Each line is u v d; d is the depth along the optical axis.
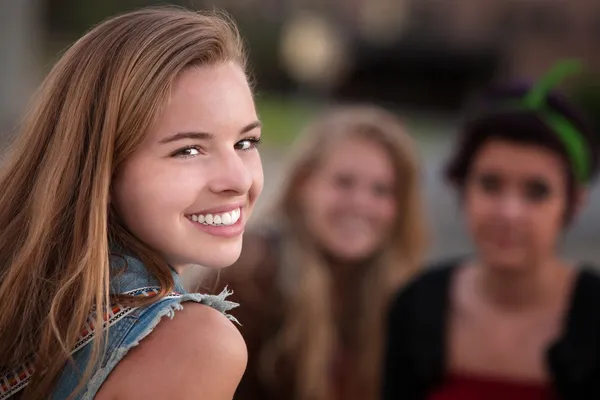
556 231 3.09
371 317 4.23
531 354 3.09
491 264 3.07
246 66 1.88
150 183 1.67
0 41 14.98
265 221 4.24
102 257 1.65
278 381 3.83
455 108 41.47
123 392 1.60
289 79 35.75
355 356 4.21
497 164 3.04
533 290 3.10
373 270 4.27
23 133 1.83
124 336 1.63
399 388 3.38
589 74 31.67
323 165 4.14
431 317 3.28
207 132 1.68
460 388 3.20
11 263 1.80
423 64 39.81
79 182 1.71
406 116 37.66
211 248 1.73
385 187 4.17
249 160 1.81
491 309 3.19
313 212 4.09
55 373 1.66
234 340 1.65
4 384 1.75
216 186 1.69
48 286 1.72
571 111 3.02
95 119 1.68
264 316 3.81
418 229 4.32
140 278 1.71
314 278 3.97
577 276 3.11
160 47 1.68
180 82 1.68
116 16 1.84
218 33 1.74
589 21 35.59
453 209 11.96
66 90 1.74
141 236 1.73
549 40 36.19
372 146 4.16
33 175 1.79
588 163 3.12
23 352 1.76
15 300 1.75
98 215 1.65
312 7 36.19
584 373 2.95
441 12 37.72
